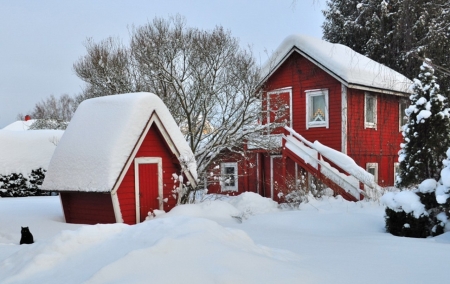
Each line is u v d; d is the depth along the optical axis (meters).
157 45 16.36
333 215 11.77
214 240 5.39
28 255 5.42
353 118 18.16
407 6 14.81
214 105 16.44
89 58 19.55
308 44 18.70
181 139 12.77
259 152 19.75
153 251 4.71
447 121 9.93
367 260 5.98
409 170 10.12
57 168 12.19
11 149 23.14
